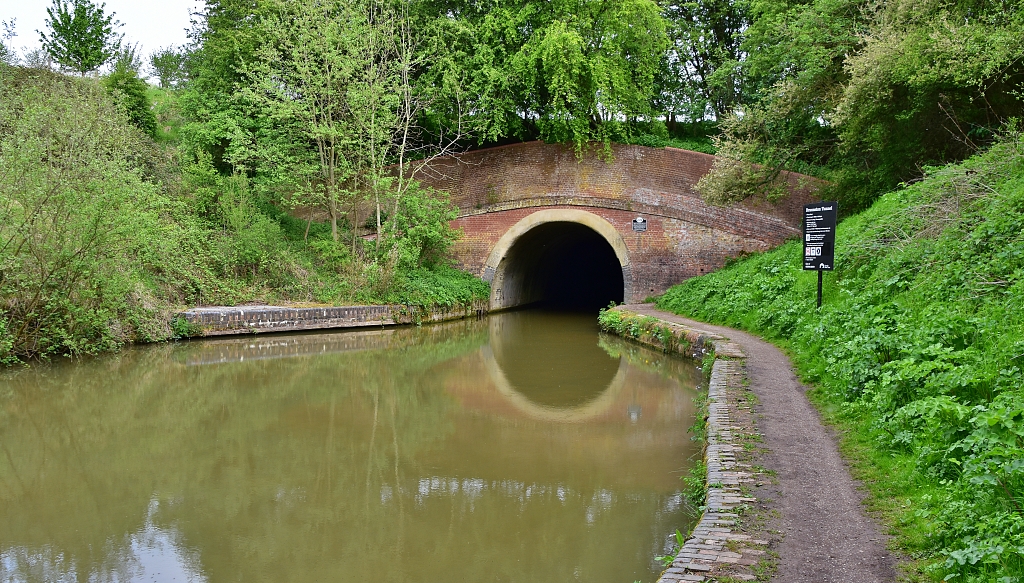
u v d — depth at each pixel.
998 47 10.88
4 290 13.75
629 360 15.67
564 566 5.79
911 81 12.10
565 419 10.64
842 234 14.67
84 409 11.21
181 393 12.42
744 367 9.91
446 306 23.16
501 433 9.93
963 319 7.01
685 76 27.95
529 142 24.03
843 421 6.82
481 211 24.77
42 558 6.02
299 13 21.61
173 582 5.58
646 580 5.52
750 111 18.88
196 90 25.64
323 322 20.05
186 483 7.91
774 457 5.85
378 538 6.41
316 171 22.36
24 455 8.90
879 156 16.86
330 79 21.30
